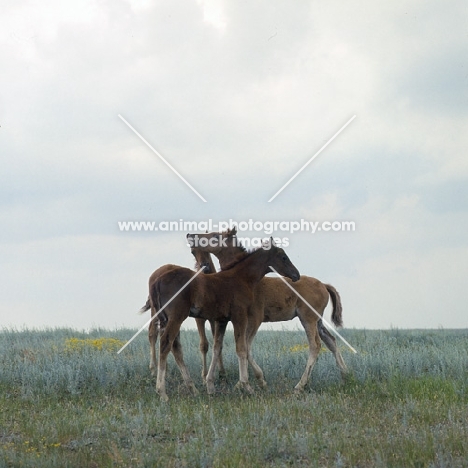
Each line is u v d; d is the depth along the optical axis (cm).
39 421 1059
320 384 1405
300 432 982
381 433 980
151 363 1447
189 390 1322
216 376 1441
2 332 2289
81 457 866
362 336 2245
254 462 848
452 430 970
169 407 1155
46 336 2206
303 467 841
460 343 1970
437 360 1559
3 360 1584
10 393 1303
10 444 936
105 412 1125
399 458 852
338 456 846
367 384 1331
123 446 948
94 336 2233
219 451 873
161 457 866
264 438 927
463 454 872
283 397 1310
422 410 1109
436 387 1278
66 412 1124
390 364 1473
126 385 1400
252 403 1191
